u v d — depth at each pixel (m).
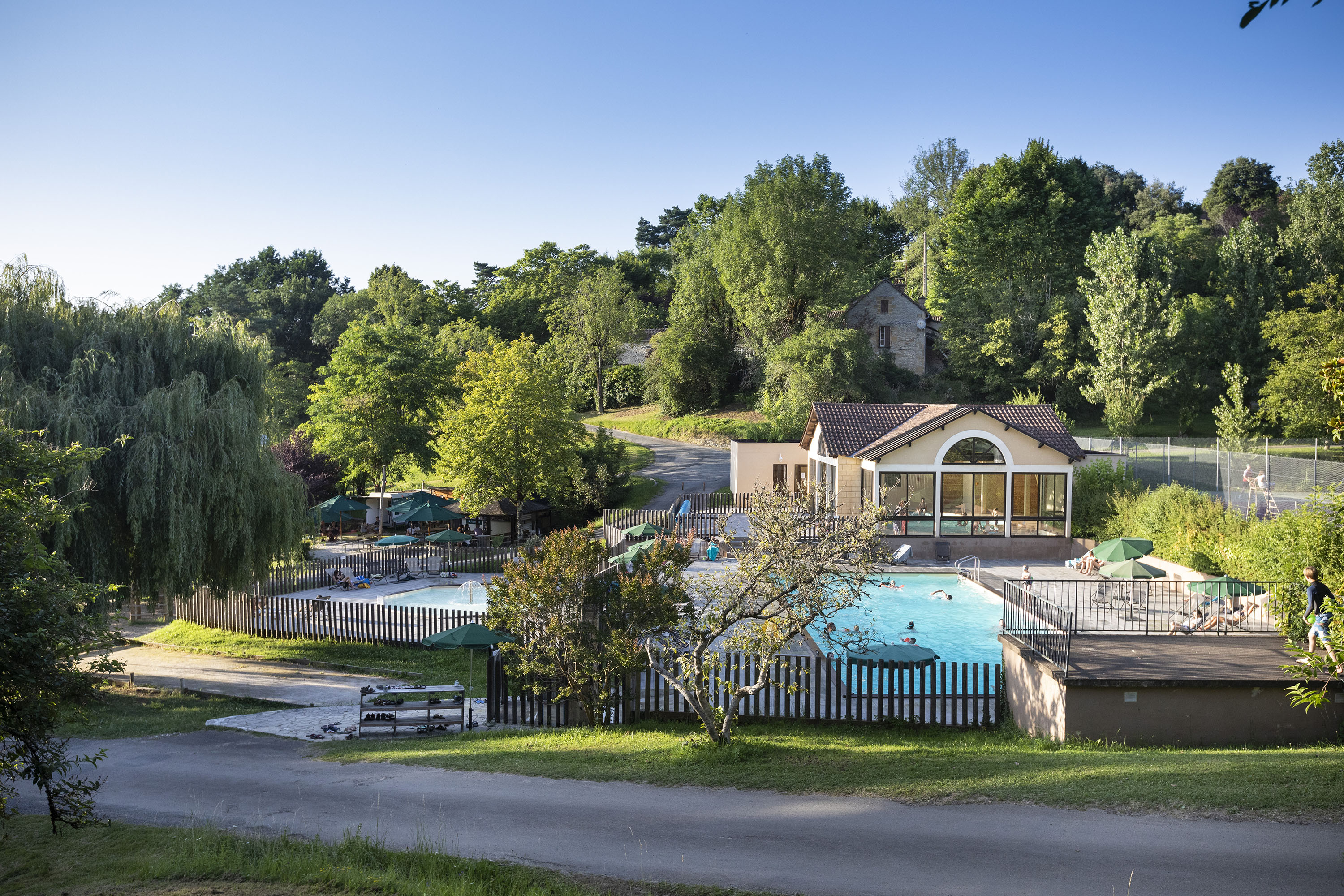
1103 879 8.47
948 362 73.56
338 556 40.94
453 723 17.66
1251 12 5.20
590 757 14.04
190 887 8.34
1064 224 70.56
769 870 8.99
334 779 13.52
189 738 17.16
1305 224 62.12
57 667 8.41
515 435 45.38
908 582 32.03
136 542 21.55
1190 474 37.62
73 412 20.44
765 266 69.06
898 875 8.78
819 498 15.70
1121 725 14.65
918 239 98.38
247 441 23.80
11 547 8.43
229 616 27.34
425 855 9.21
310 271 126.75
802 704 17.83
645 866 9.20
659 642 17.52
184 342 24.39
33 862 9.58
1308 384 47.41
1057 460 36.41
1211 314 61.41
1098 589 27.08
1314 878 8.34
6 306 22.00
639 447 67.19
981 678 20.67
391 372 53.88
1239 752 13.20
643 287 114.69
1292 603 17.14
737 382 77.38
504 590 17.30
